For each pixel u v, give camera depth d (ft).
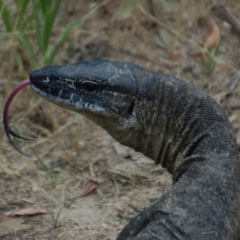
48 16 44.09
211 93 46.83
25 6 45.68
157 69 49.06
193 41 50.42
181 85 34.01
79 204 38.34
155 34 51.13
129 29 51.44
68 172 41.16
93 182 39.88
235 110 44.62
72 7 52.54
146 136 34.19
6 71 46.91
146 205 37.96
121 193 39.22
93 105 33.73
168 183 39.65
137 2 49.83
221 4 52.70
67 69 34.19
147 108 33.83
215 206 29.19
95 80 33.60
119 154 42.57
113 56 50.01
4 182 40.01
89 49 50.21
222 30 51.01
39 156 42.45
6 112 36.11
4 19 44.96
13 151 42.70
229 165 31.01
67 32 45.57
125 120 33.88
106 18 52.11
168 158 34.19
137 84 33.83
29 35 48.08
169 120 33.73
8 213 37.45
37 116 45.01
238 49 49.90
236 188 30.35
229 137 32.32
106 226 36.40
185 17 51.80
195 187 29.89
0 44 47.67
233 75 47.93
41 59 47.16
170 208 29.09
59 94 33.96
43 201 38.50
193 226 28.45
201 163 31.24
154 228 28.68
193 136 32.99
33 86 34.40
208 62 48.47
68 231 35.94
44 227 36.27
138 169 41.14
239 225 29.91
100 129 44.80
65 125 44.88
